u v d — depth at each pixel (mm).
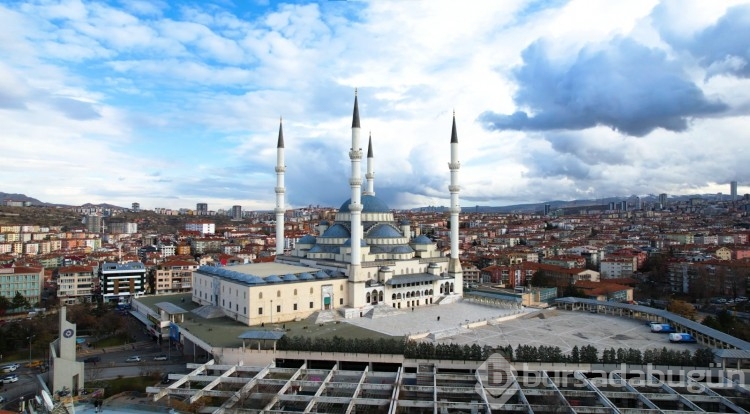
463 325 163625
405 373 119875
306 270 189375
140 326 192875
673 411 96312
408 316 177000
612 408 98000
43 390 112125
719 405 103375
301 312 171625
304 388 114000
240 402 101188
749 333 159625
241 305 165375
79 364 118938
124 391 118750
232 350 131750
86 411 105188
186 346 155125
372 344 128125
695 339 148375
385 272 188750
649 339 150250
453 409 101438
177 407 102875
